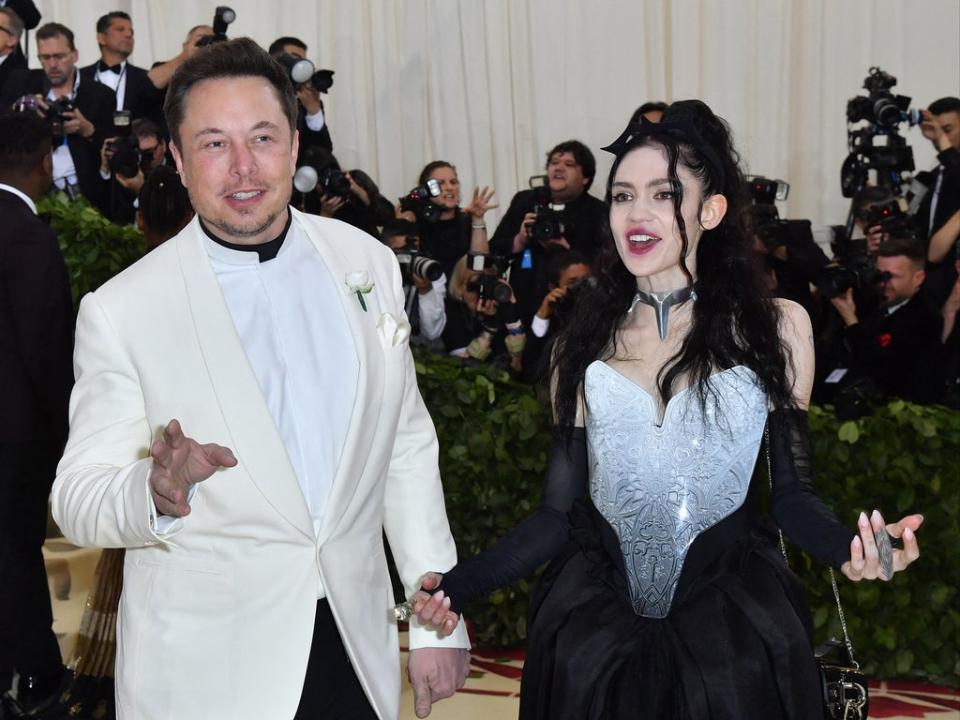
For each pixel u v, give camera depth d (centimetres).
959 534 452
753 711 225
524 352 566
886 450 453
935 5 802
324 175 539
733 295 239
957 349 523
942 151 636
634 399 238
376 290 249
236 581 224
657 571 234
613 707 231
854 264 532
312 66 544
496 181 876
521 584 496
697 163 240
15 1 705
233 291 237
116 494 209
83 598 509
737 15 828
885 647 466
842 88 819
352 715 234
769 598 231
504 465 491
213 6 892
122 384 230
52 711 388
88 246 538
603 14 850
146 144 634
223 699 222
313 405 234
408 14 878
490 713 440
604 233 252
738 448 233
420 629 253
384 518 260
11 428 394
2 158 409
